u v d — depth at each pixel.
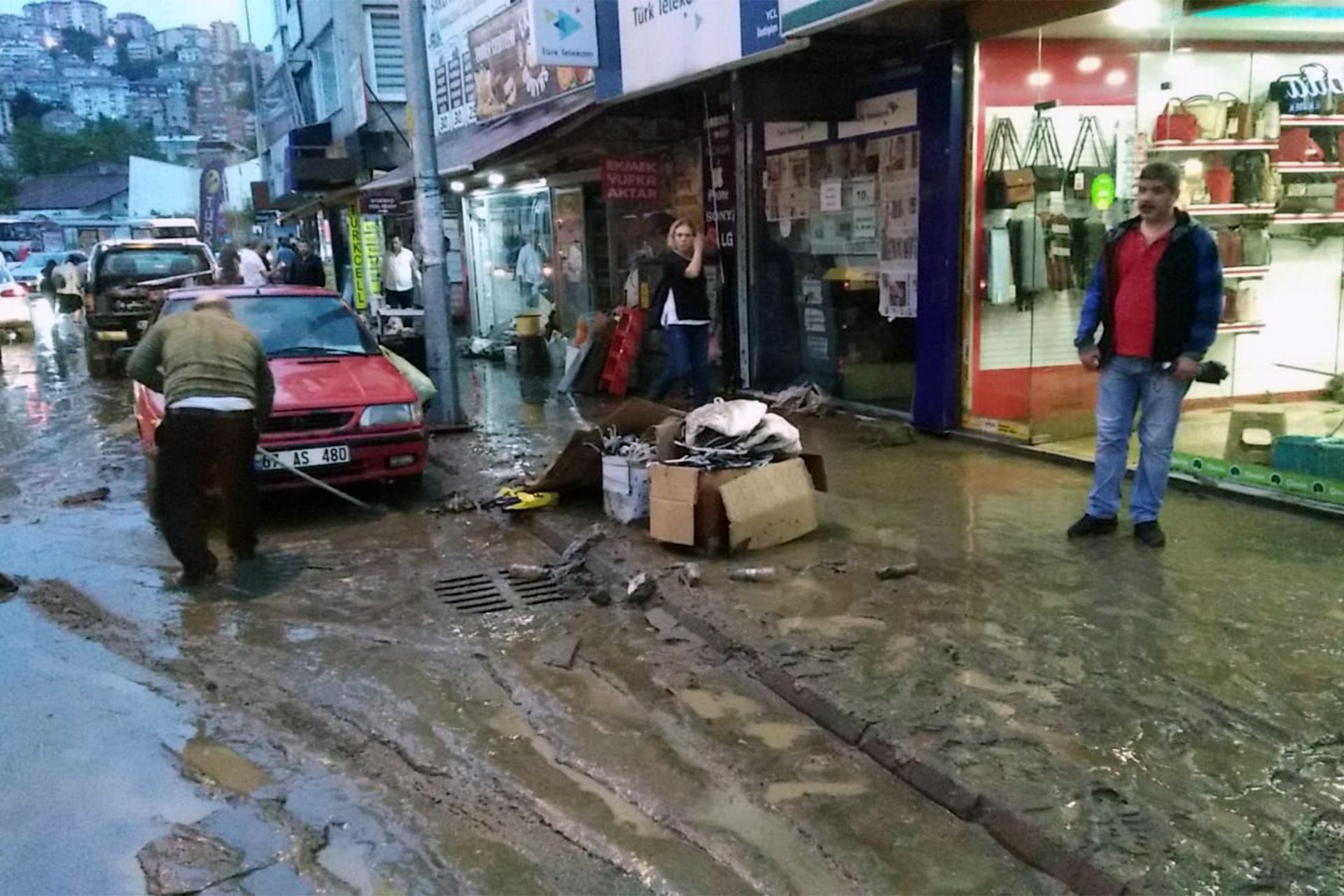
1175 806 3.33
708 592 5.45
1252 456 6.76
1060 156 8.26
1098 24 7.53
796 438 6.41
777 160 10.64
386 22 24.05
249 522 6.65
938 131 8.32
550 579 6.15
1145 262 5.54
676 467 6.12
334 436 7.44
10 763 4.19
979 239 8.47
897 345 9.45
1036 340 8.34
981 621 4.88
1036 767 3.60
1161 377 5.65
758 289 11.14
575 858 3.44
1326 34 7.70
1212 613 4.82
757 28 8.33
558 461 7.32
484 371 14.68
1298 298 7.77
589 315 13.01
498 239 17.72
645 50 9.95
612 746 4.15
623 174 11.71
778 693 4.46
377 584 6.22
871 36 8.19
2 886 3.36
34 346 21.33
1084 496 6.93
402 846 3.55
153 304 14.22
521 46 13.66
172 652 5.30
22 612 5.93
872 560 5.80
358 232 20.33
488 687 4.78
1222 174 7.70
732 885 3.24
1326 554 5.56
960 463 7.96
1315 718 3.84
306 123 33.41
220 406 6.19
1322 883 2.94
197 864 3.46
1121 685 4.16
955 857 3.30
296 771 4.10
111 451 10.36
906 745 3.80
